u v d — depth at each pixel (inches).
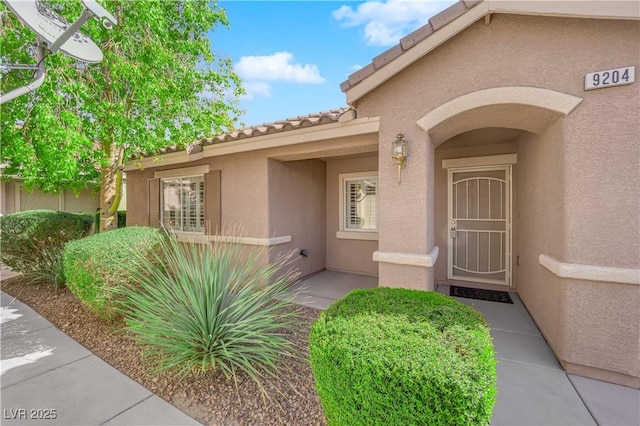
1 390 134.2
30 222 295.7
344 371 80.3
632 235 132.6
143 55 251.9
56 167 225.0
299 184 331.3
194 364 136.6
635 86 132.4
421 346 82.4
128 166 381.1
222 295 151.9
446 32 168.7
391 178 201.5
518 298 257.8
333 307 113.3
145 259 187.8
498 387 135.0
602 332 138.6
